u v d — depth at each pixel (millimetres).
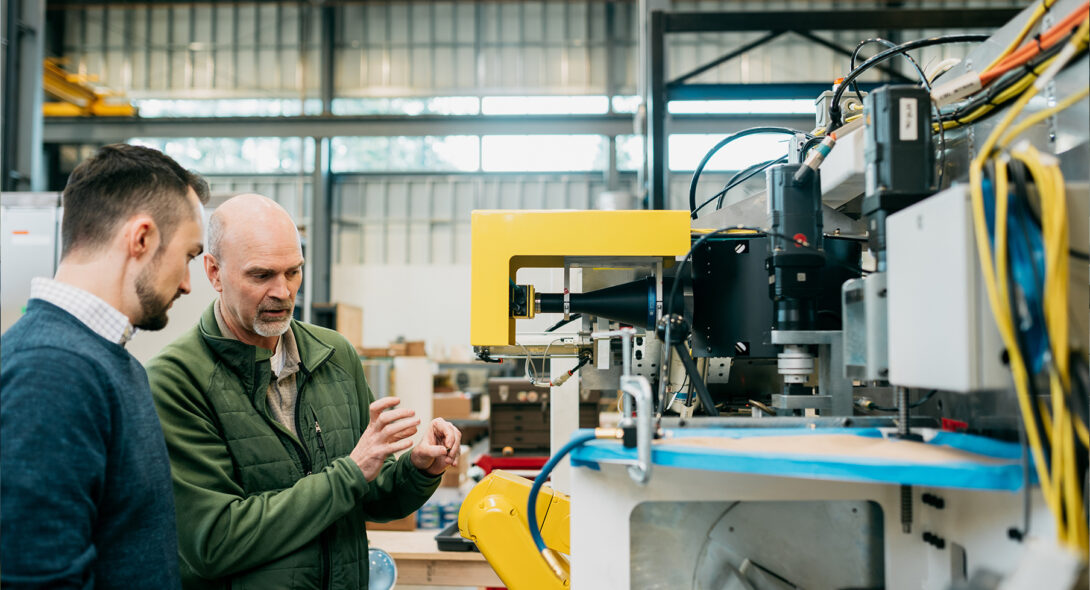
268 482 1249
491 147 8125
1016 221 696
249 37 7953
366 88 8016
